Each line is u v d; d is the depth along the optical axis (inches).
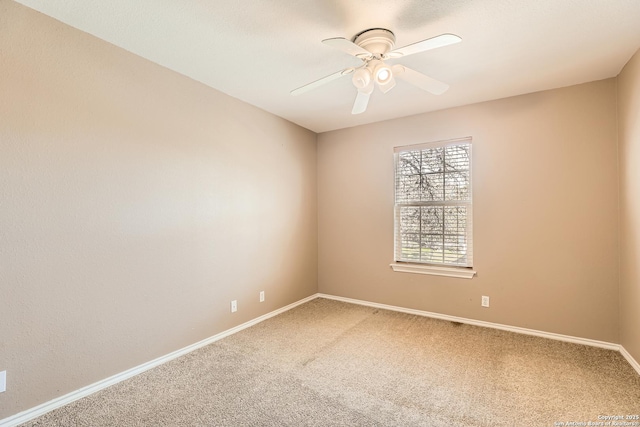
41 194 69.7
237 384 82.2
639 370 85.4
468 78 101.7
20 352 67.1
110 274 82.0
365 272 152.3
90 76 77.7
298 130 153.6
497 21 71.8
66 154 73.6
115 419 68.4
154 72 92.0
